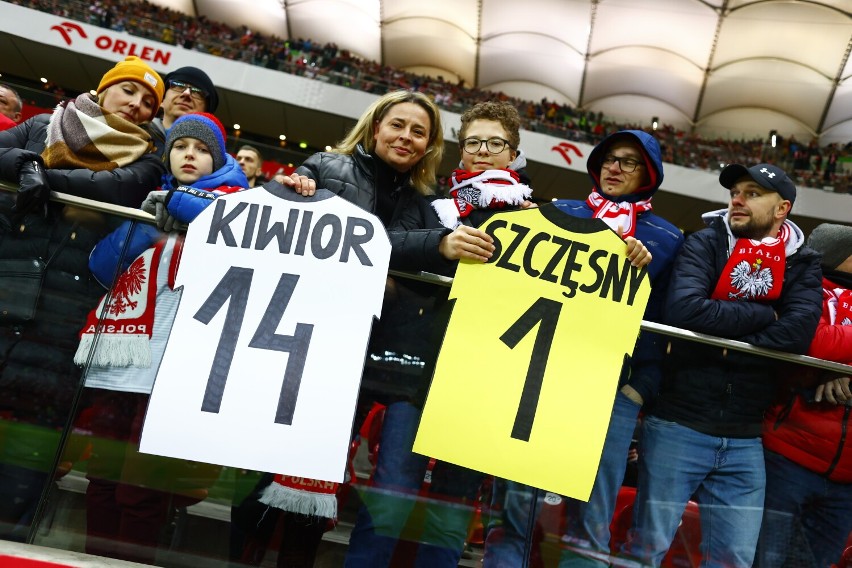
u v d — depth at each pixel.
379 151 4.42
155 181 4.40
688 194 33.91
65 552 3.35
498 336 3.67
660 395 3.91
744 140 38.16
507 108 4.89
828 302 4.60
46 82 35.06
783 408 4.05
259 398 3.47
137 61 5.11
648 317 4.32
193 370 3.47
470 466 3.51
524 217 3.83
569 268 3.78
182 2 42.31
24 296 3.67
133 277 3.72
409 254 3.80
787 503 3.99
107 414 3.58
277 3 42.81
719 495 3.90
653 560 3.79
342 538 3.62
